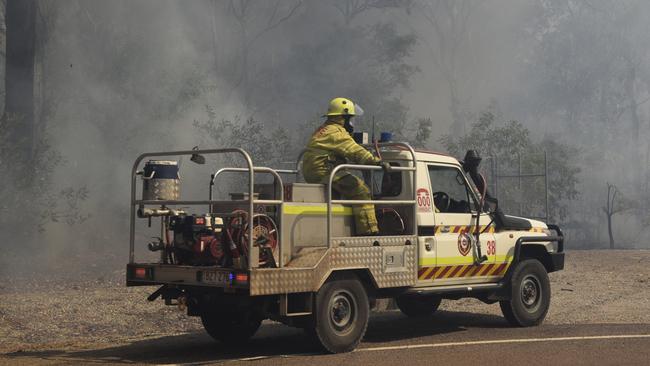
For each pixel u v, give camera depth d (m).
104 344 10.33
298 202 9.40
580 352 9.12
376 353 9.29
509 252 11.55
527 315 11.59
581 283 17.02
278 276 8.78
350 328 9.47
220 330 10.15
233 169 10.12
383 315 13.03
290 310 9.07
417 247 10.34
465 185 11.24
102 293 14.80
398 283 10.04
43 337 11.00
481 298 11.27
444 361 8.66
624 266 20.56
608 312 13.04
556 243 13.09
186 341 10.55
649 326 11.38
